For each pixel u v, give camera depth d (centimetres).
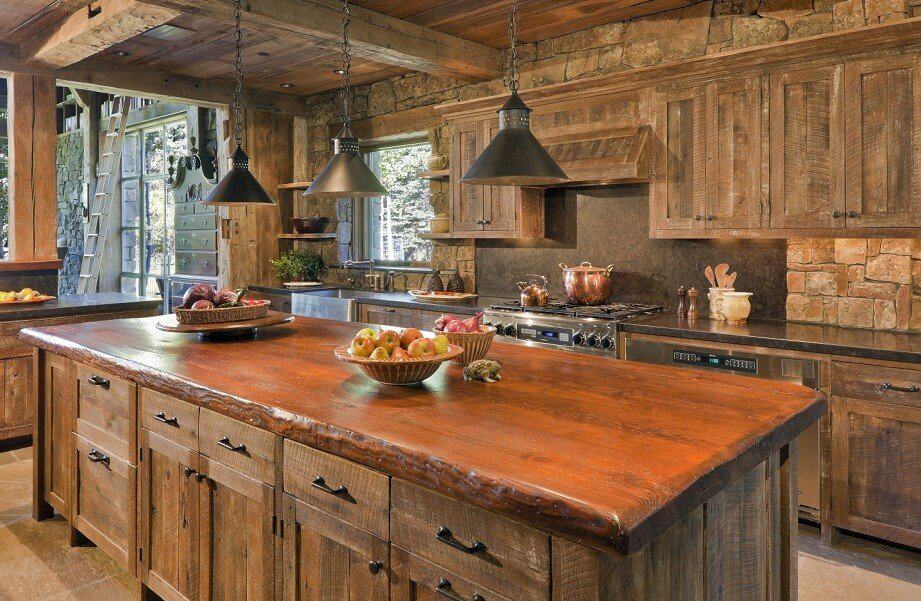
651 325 384
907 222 327
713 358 356
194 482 239
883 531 307
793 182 363
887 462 304
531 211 502
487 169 296
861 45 335
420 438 166
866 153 338
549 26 479
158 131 852
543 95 470
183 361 262
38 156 529
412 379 216
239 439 219
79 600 279
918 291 345
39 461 350
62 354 307
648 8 444
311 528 195
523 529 144
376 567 176
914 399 294
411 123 604
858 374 310
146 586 271
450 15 455
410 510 167
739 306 387
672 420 182
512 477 140
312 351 287
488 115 500
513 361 264
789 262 391
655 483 136
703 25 432
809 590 283
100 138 939
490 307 464
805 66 355
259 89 664
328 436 178
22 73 516
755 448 164
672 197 413
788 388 219
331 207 678
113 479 285
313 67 585
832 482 321
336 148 373
